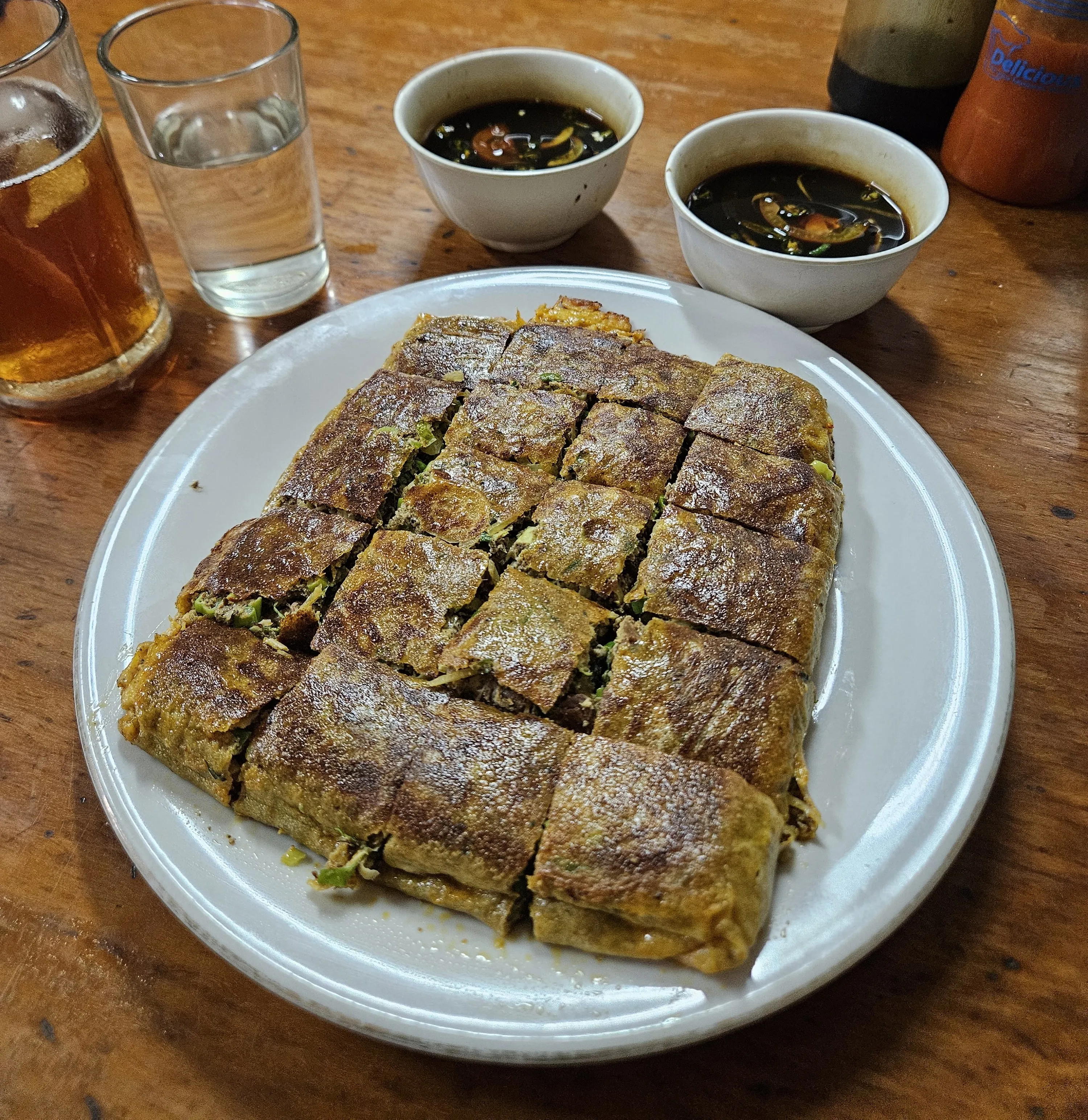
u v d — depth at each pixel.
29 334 0.33
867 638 0.28
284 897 0.25
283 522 0.30
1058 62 0.35
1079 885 0.25
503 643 0.26
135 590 0.30
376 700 0.26
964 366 0.36
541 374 0.33
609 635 0.27
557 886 0.23
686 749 0.25
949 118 0.42
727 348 0.34
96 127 0.33
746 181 0.37
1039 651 0.29
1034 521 0.32
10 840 0.27
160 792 0.26
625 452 0.30
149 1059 0.24
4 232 0.31
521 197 0.35
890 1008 0.24
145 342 0.36
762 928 0.23
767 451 0.30
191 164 0.35
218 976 0.25
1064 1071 0.23
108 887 0.26
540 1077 0.24
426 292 0.36
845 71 0.42
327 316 0.36
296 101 0.35
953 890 0.25
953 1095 0.23
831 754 0.26
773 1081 0.23
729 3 0.49
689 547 0.28
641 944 0.23
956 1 0.38
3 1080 0.24
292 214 0.36
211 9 0.37
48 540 0.33
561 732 0.25
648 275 0.37
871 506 0.31
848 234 0.35
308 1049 0.24
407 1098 0.23
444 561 0.28
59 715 0.29
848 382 0.33
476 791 0.24
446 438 0.31
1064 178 0.39
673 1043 0.22
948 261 0.39
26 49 0.34
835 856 0.24
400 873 0.25
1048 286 0.38
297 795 0.25
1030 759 0.27
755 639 0.27
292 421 0.34
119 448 0.35
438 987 0.23
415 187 0.43
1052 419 0.34
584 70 0.39
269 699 0.26
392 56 0.48
